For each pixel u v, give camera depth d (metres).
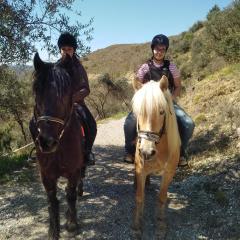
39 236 5.15
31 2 8.27
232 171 6.77
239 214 5.52
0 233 5.23
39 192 6.86
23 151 10.45
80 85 4.80
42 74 4.07
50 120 3.96
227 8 20.28
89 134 5.41
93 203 6.23
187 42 37.00
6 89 11.69
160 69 5.44
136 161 4.86
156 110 4.25
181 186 6.74
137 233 5.03
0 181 7.47
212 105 10.44
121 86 34.31
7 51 8.35
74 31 8.52
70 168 4.70
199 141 8.55
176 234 5.12
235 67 12.95
